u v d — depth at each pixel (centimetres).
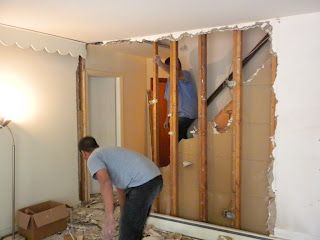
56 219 335
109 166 257
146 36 379
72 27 334
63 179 413
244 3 256
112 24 322
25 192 364
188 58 379
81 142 270
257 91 320
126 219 254
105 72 472
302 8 269
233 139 329
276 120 305
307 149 292
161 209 385
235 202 328
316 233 292
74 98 426
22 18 298
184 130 373
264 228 321
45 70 384
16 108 351
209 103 360
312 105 288
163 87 445
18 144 355
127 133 520
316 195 290
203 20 306
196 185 360
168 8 269
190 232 347
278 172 307
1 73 335
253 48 328
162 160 437
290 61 296
